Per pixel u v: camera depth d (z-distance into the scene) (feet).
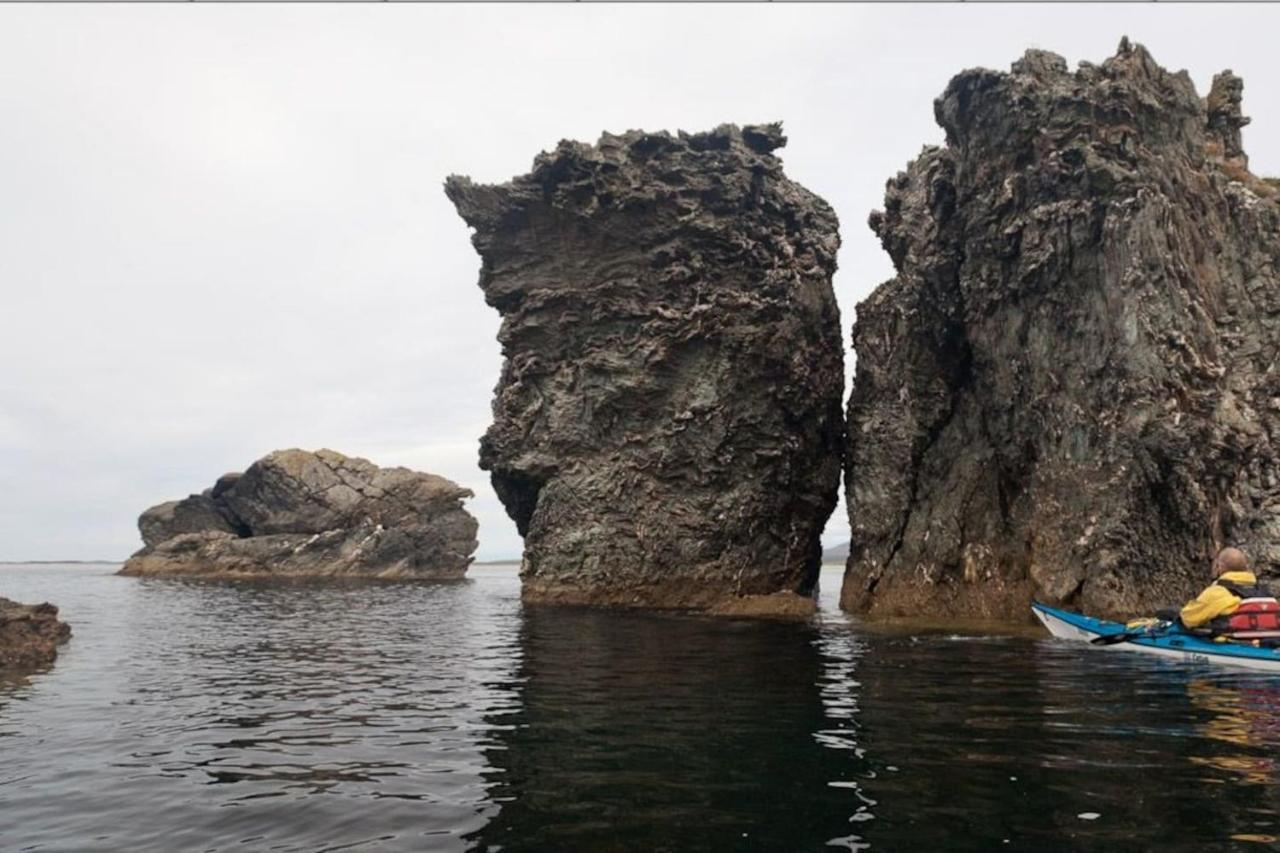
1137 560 76.23
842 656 53.26
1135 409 76.64
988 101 91.61
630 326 119.34
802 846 19.22
